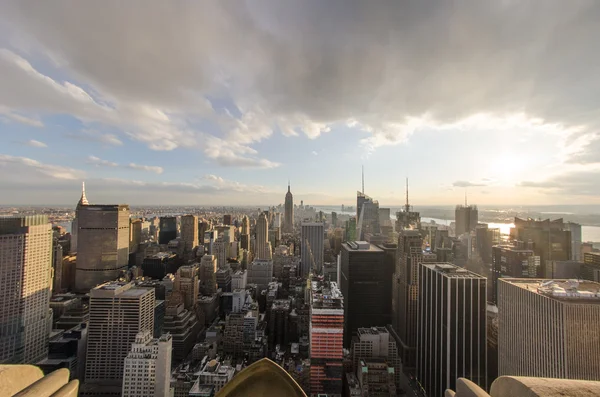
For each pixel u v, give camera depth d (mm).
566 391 5105
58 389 5816
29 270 82812
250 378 6320
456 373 82250
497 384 5871
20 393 5277
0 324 76688
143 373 66125
